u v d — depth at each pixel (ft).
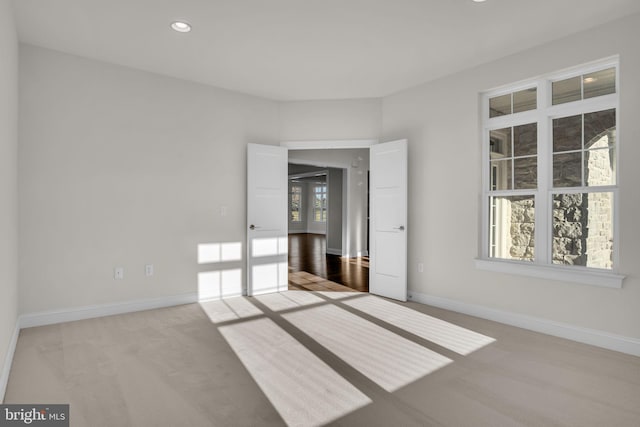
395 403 7.43
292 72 14.07
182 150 14.69
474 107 13.52
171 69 13.75
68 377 8.43
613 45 10.29
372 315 13.38
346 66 13.53
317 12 9.92
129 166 13.47
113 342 10.57
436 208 14.67
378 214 16.48
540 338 11.11
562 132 11.73
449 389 8.01
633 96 9.95
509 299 12.45
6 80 8.45
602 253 10.85
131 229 13.51
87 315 12.65
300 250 33.71
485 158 13.55
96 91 12.84
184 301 14.76
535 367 9.11
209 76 14.44
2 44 7.84
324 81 15.02
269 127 17.15
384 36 11.27
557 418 6.93
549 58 11.59
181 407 7.23
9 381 8.21
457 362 9.38
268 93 16.44
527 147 12.53
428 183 14.98
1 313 7.67
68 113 12.32
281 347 10.30
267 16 10.11
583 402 7.50
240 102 16.24
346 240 28.96
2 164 7.91
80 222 12.51
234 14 10.00
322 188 52.65
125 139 13.39
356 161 29.32
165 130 14.29
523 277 12.10
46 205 11.92
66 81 12.29
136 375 8.56
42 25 10.53
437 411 7.15
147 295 13.89
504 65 12.67
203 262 15.24
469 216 13.61
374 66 13.51
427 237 14.99
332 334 11.37
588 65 11.02
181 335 11.19
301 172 44.19
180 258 14.65
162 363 9.21
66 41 11.53
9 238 9.12
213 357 9.60
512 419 6.89
